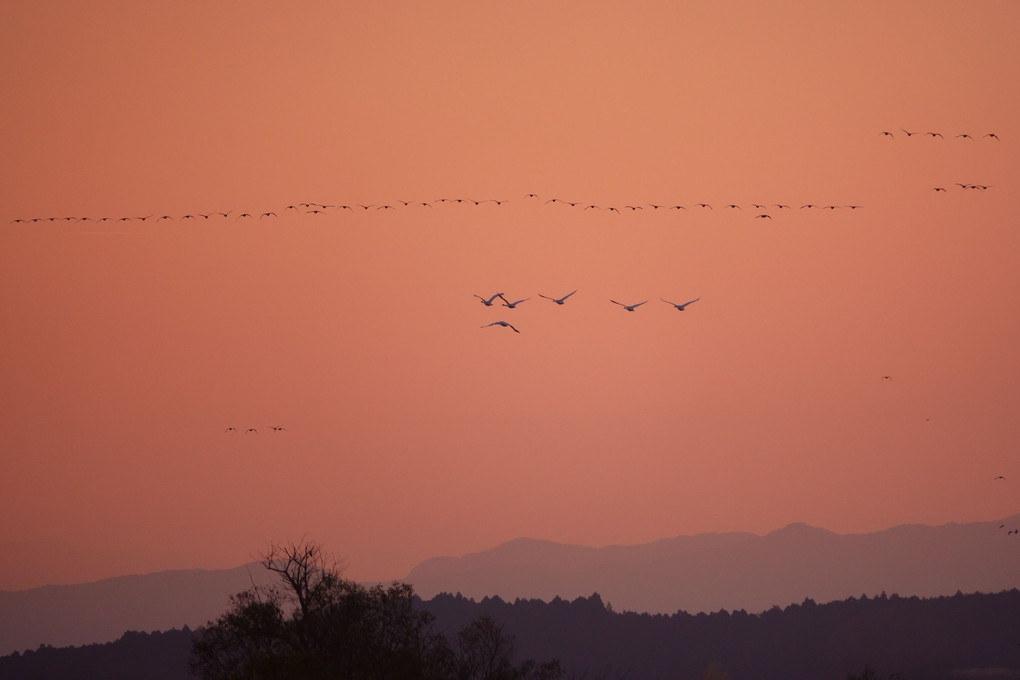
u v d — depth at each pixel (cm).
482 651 4881
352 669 4547
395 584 4916
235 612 4734
